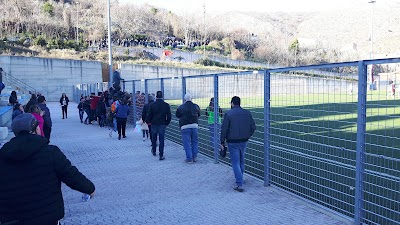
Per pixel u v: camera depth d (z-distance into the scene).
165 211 6.48
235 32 97.88
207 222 5.91
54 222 3.33
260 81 9.95
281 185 7.70
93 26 75.56
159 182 8.42
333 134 14.38
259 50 85.38
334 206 6.34
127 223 5.95
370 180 7.93
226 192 7.52
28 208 3.21
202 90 13.09
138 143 14.18
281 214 6.16
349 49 112.81
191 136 10.52
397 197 6.74
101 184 8.37
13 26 62.75
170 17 94.00
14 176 3.22
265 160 7.88
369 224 5.61
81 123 22.78
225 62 72.44
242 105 10.41
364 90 5.35
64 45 60.78
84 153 12.31
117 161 10.87
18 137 3.33
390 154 10.59
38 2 76.50
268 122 7.80
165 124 10.97
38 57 46.41
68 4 85.69
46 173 3.29
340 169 9.05
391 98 5.78
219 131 10.29
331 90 8.14
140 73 49.72
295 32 169.00
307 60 85.62
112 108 16.67
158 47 76.81
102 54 60.44
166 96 23.45
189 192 7.59
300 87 7.80
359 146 5.46
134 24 85.25
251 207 6.56
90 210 6.61
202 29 93.25
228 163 10.05
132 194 7.55
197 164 10.17
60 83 48.00
